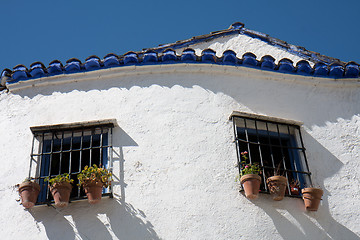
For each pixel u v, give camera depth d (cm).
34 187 751
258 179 755
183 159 802
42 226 754
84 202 767
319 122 891
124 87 888
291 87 923
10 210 777
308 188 778
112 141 825
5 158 834
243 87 902
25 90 910
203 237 732
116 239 731
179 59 902
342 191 817
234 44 984
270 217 763
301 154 846
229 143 827
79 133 845
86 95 887
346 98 929
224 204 762
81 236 738
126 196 768
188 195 766
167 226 740
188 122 842
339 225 782
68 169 831
